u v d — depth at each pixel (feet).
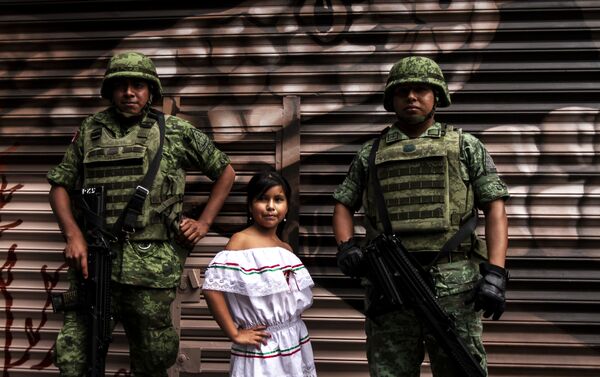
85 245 8.91
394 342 8.30
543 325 10.58
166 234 9.16
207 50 11.60
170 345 9.12
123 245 8.91
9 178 11.81
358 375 10.80
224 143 11.44
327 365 10.87
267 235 8.39
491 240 8.15
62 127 11.84
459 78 11.13
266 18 11.51
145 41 11.75
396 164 8.46
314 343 10.93
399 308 7.91
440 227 8.13
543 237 10.74
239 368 7.86
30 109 11.89
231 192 11.34
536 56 11.03
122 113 9.27
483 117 11.04
